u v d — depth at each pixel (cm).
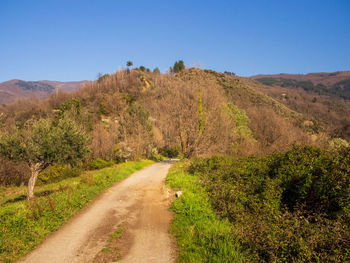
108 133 3738
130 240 730
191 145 3275
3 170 2364
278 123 4469
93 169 2680
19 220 775
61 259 615
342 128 6188
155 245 693
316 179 844
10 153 1330
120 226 848
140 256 626
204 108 3541
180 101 3975
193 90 4494
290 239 579
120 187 1511
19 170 2447
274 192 896
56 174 2295
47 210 904
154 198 1248
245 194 980
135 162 3159
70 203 1037
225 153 2986
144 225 857
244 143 3088
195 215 877
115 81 10044
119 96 8381
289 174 941
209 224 785
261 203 864
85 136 1529
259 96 10681
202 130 3259
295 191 879
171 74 11112
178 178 1577
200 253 621
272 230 642
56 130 1414
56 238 749
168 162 3766
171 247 679
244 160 1456
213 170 1490
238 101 8938
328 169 841
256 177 1102
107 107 7469
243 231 668
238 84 11500
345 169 803
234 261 559
